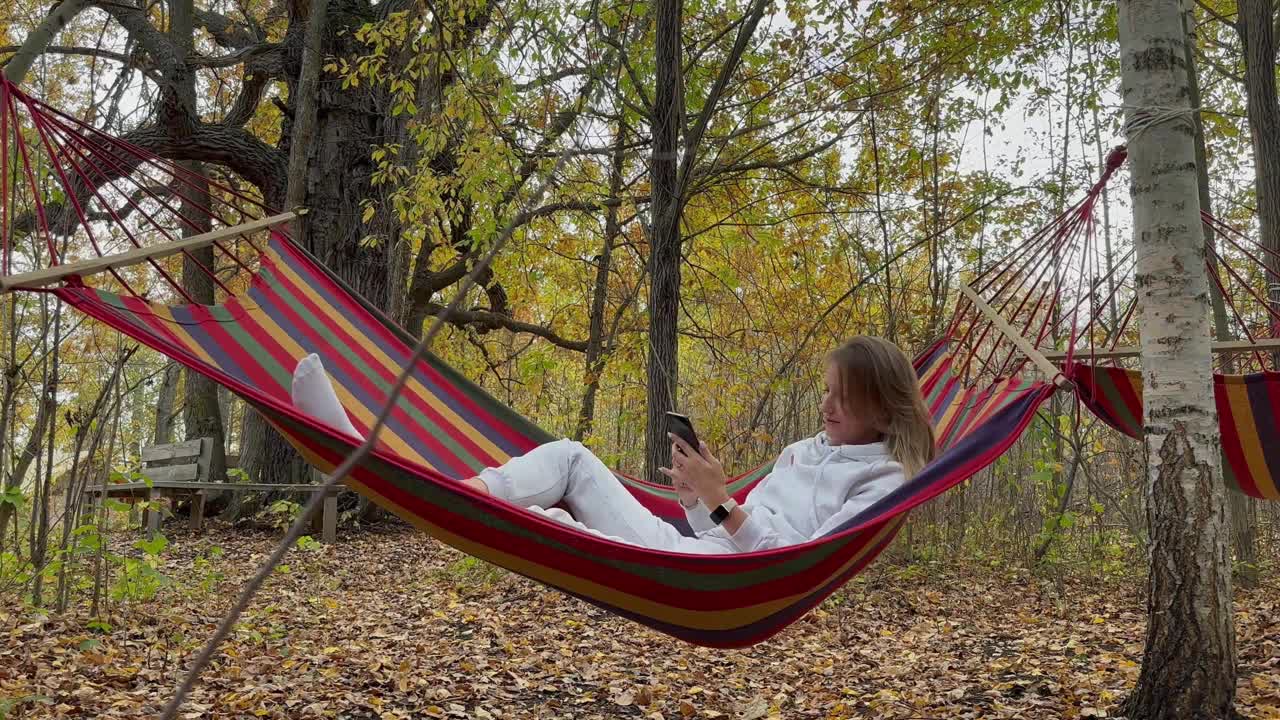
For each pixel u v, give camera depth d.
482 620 6.29
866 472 2.84
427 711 4.20
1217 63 10.69
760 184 9.99
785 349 10.45
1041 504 9.03
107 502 5.14
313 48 8.69
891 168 9.92
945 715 4.23
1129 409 4.36
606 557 2.48
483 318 12.48
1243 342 5.00
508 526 2.46
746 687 5.01
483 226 8.62
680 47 7.36
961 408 4.02
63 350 7.88
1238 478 4.74
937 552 8.34
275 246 3.49
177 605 5.92
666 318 7.39
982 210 9.53
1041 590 7.54
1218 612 3.63
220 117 13.45
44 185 5.01
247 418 11.34
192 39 10.30
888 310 9.30
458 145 8.54
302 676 4.59
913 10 8.54
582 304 14.00
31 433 5.35
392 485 2.47
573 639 5.89
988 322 4.43
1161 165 3.78
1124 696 4.11
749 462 9.25
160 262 12.00
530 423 3.73
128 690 4.10
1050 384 3.60
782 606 2.74
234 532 10.41
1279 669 4.56
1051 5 8.84
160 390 16.05
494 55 7.61
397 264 10.11
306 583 7.43
